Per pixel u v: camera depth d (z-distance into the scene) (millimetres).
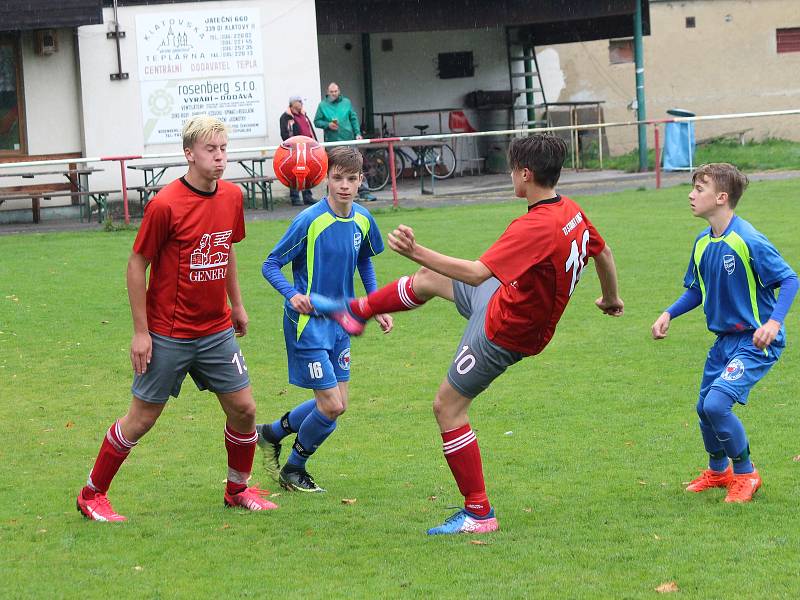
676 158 28422
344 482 7754
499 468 7867
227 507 7160
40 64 24078
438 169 32719
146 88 24531
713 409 6723
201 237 6625
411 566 5734
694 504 6793
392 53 32812
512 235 5824
